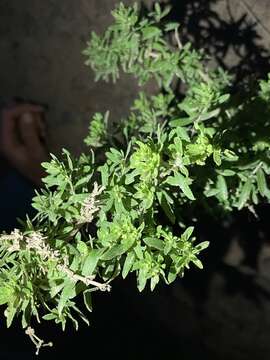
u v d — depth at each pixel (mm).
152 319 692
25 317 294
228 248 626
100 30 632
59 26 671
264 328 629
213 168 384
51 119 730
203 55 513
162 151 290
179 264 295
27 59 723
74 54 672
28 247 281
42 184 772
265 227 581
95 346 699
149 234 301
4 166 787
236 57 522
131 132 464
